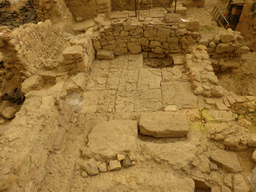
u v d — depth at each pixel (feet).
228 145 12.51
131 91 18.15
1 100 25.40
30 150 10.27
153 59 24.57
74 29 33.91
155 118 14.05
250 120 14.23
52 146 12.60
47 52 26.07
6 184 8.57
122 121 14.32
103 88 18.92
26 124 11.44
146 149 12.36
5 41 18.95
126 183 11.03
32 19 33.14
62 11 31.86
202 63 19.11
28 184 9.66
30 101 13.05
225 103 15.64
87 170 11.69
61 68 21.31
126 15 32.19
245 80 24.09
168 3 34.65
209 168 11.71
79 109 16.89
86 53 20.44
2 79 26.11
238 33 23.43
